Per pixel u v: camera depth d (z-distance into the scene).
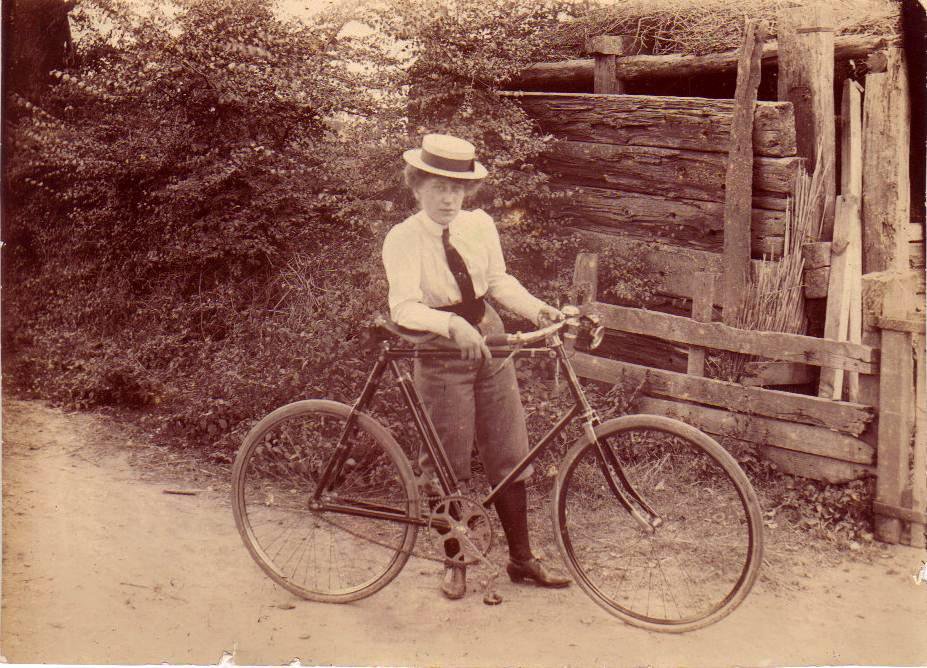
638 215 5.25
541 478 4.12
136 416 5.18
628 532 3.71
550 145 5.61
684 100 4.95
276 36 5.78
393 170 5.55
